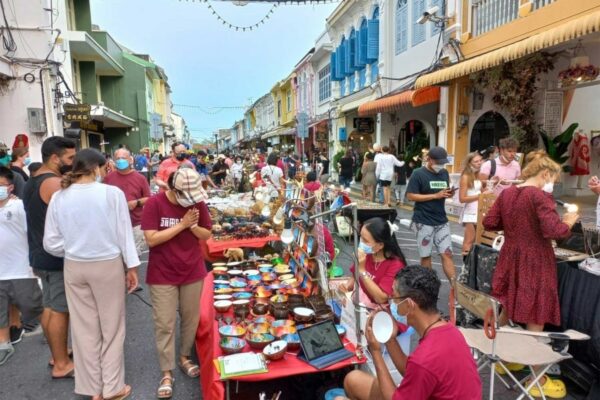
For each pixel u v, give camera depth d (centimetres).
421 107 1373
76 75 1686
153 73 3047
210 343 310
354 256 278
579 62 757
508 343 299
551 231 310
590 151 984
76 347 315
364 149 1844
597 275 318
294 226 425
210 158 2378
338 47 1925
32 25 978
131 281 333
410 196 500
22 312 403
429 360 186
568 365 334
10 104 975
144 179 589
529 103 859
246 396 305
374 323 217
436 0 1102
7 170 395
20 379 365
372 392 237
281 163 1361
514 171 557
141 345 421
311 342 289
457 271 623
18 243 391
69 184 306
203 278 351
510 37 816
